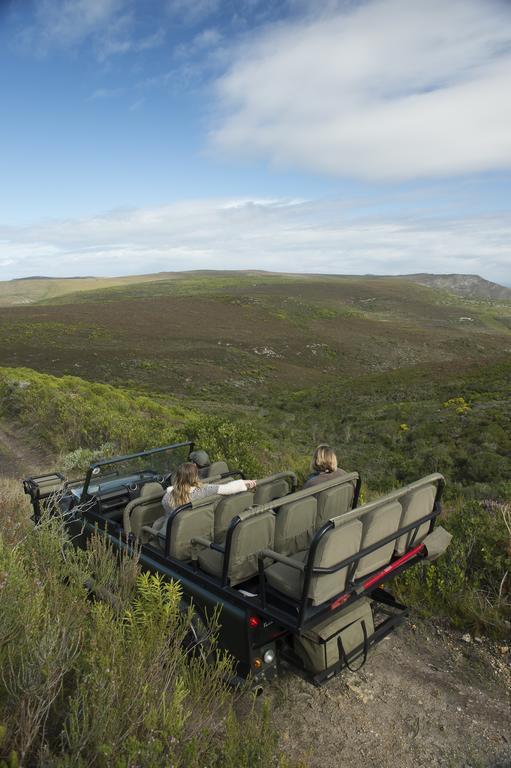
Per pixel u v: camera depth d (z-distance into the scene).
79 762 2.01
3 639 2.56
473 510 5.89
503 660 3.86
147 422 14.16
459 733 3.13
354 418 25.23
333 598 3.07
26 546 4.05
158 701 2.59
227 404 41.44
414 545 3.96
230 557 3.25
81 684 2.42
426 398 29.86
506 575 4.58
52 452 12.36
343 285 196.00
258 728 2.66
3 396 19.31
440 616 4.46
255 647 3.13
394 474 13.86
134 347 66.69
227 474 4.99
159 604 3.14
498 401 23.67
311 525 3.74
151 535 4.09
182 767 2.29
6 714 2.29
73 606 3.13
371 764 2.90
